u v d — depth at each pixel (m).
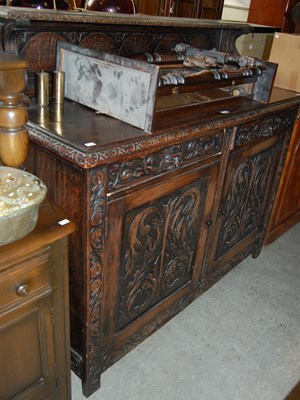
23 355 0.90
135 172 1.01
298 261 2.10
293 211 2.27
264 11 2.65
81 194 0.92
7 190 0.78
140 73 0.95
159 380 1.34
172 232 1.30
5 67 0.77
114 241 1.06
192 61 1.31
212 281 1.72
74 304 1.12
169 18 1.55
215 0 3.66
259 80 1.44
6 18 1.01
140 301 1.31
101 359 1.23
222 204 1.50
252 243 1.94
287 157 1.89
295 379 1.40
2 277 0.75
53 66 1.21
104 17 1.21
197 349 1.48
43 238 0.78
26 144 0.89
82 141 0.91
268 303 1.76
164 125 1.07
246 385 1.36
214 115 1.23
